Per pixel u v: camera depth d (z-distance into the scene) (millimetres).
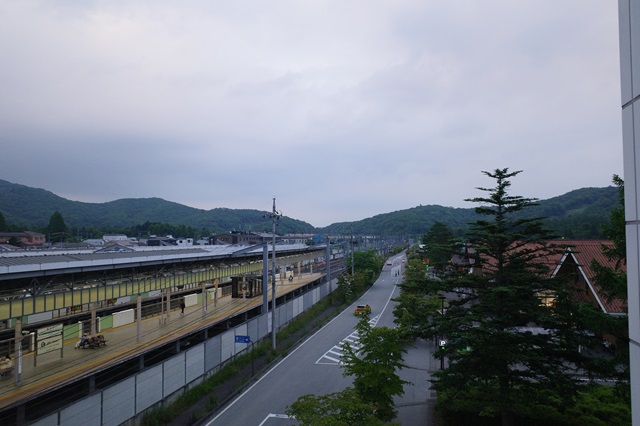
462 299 17281
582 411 17219
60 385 16172
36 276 18781
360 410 12391
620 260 15555
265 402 22406
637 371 7266
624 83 7527
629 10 7289
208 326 27297
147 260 25922
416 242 177250
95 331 23281
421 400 22281
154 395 20047
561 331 15117
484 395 17688
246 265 43406
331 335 38000
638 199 7121
